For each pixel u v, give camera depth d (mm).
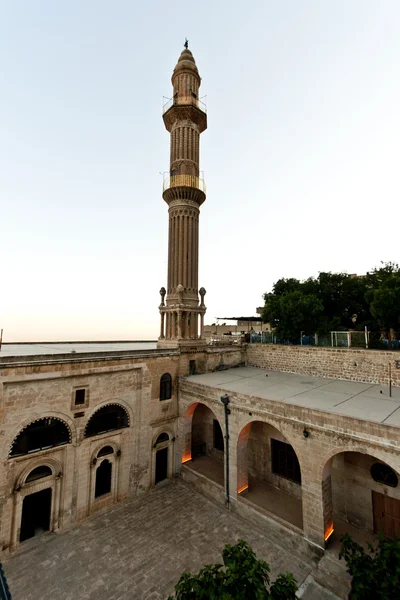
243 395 16859
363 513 14727
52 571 12672
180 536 14859
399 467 11195
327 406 14312
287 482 17578
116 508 17172
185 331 23594
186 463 21219
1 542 13383
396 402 14992
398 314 22438
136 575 12492
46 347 25484
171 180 25297
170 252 25328
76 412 16219
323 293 31766
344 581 11547
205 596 7777
